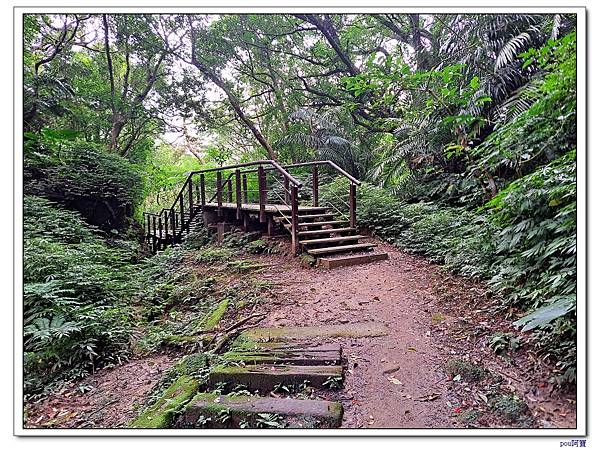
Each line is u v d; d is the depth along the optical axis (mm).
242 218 7449
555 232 2887
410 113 7984
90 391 2932
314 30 12117
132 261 8938
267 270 5355
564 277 2486
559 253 2920
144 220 12477
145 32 11547
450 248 4902
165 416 2193
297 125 12953
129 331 3775
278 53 13039
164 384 2740
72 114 9859
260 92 15031
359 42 12500
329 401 2197
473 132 5488
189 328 3816
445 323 3182
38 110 8055
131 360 3453
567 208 2584
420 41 9805
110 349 3525
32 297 3600
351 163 12109
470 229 4844
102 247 6570
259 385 2441
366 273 4891
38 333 3172
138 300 4953
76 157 9031
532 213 3193
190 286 5117
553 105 3498
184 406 2262
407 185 7777
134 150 13664
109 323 3670
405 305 3729
